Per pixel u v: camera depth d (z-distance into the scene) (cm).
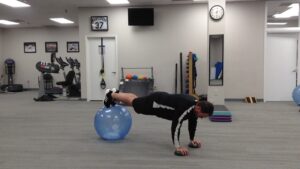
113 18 795
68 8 817
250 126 478
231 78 765
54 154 340
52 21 1049
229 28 754
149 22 770
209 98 670
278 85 775
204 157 325
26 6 784
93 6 790
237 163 305
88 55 816
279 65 771
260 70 755
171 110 327
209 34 658
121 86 755
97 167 297
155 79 797
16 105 743
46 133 443
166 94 334
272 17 1021
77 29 1162
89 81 824
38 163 310
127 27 793
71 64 1016
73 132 448
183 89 781
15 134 438
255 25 746
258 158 320
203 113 306
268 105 697
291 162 307
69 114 607
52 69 860
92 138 412
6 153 345
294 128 461
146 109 342
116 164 305
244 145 370
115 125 390
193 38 775
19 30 1189
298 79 764
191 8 769
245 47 754
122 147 366
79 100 834
